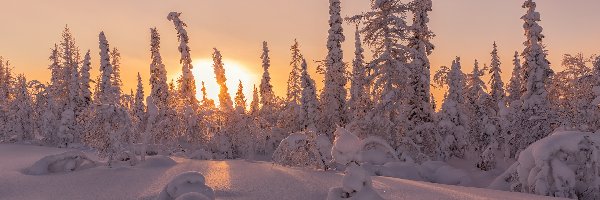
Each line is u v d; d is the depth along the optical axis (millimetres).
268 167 15422
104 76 42000
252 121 27516
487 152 25594
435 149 28219
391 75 27016
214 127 27125
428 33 28219
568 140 13734
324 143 16000
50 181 12398
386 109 26578
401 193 9430
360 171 8883
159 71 47188
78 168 15188
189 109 26594
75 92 42500
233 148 27859
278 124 34312
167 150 25328
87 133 16281
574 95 28250
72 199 9664
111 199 9523
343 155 10984
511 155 28875
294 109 33938
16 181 12172
